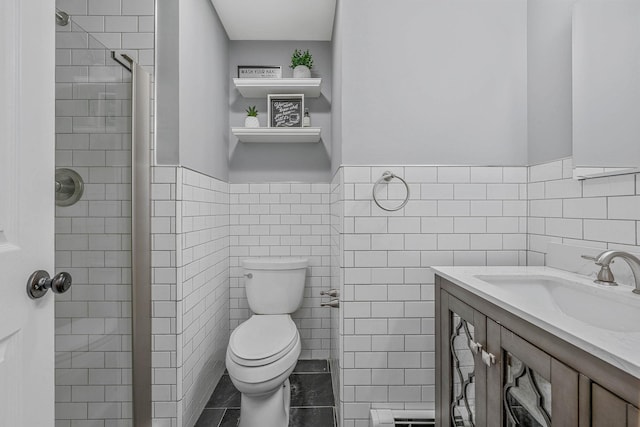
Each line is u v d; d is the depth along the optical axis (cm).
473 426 118
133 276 154
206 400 215
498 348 101
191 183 188
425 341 181
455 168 182
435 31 183
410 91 182
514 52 182
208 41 217
